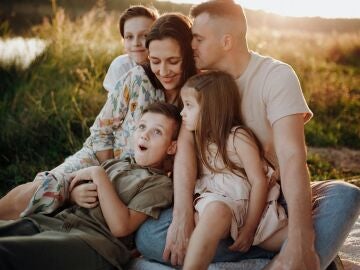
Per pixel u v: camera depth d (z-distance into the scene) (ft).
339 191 7.38
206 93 7.65
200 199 7.28
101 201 7.48
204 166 7.80
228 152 7.58
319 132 21.84
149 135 8.07
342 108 24.75
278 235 7.33
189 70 8.43
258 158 7.54
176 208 7.36
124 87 9.11
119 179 7.94
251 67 7.91
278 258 6.69
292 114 7.47
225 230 6.85
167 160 8.43
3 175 14.93
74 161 9.34
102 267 7.19
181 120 8.28
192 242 6.67
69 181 8.00
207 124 7.65
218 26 7.82
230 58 7.96
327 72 30.17
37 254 6.51
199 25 7.91
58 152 16.63
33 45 22.90
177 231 7.18
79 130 18.02
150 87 9.00
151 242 7.50
